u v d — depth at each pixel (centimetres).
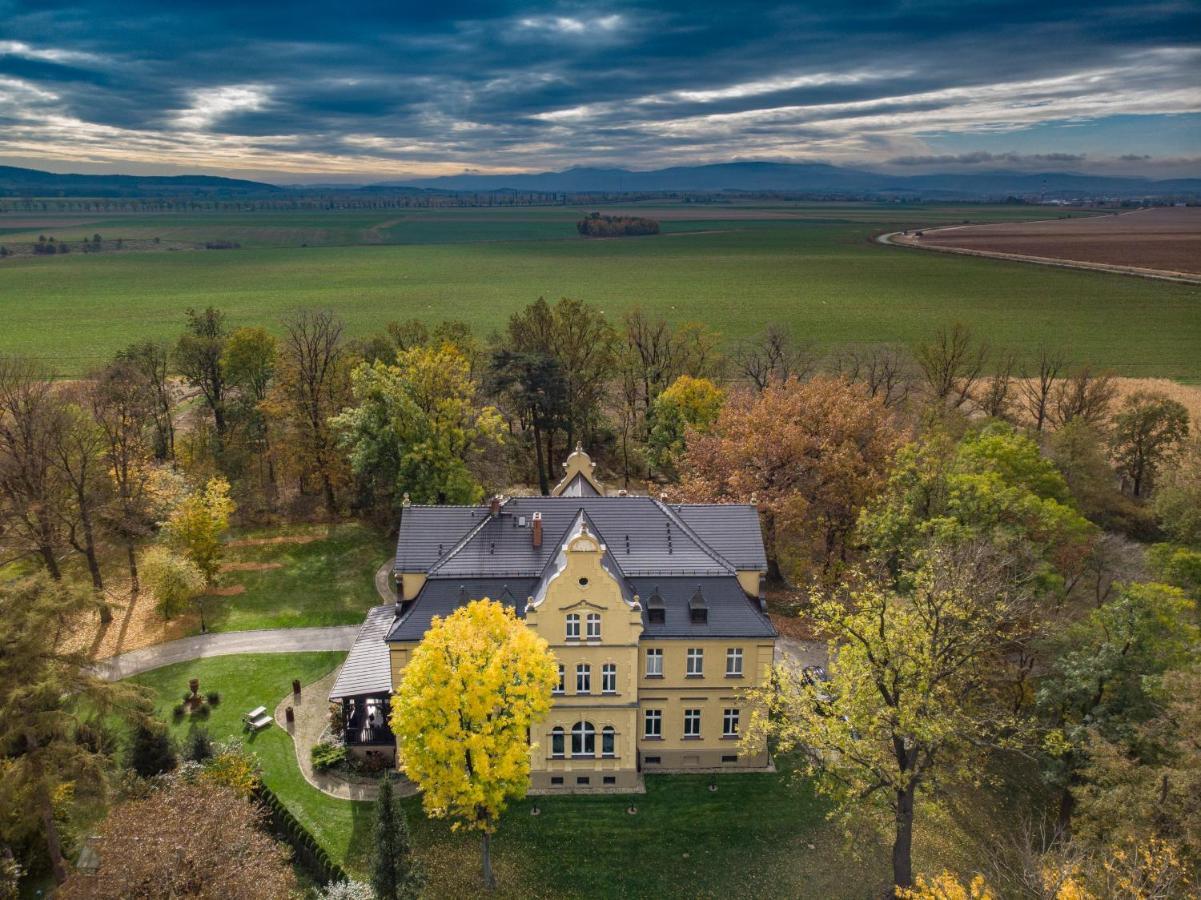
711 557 5569
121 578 7744
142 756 4769
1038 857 3822
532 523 5672
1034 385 13300
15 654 3662
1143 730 4156
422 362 8488
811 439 7644
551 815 5022
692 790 5231
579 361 11425
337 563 8188
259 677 6331
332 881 4356
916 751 4316
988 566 5156
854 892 4459
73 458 7381
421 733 4366
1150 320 19025
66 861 4378
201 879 3606
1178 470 8350
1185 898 3331
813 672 5697
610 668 5131
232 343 10338
